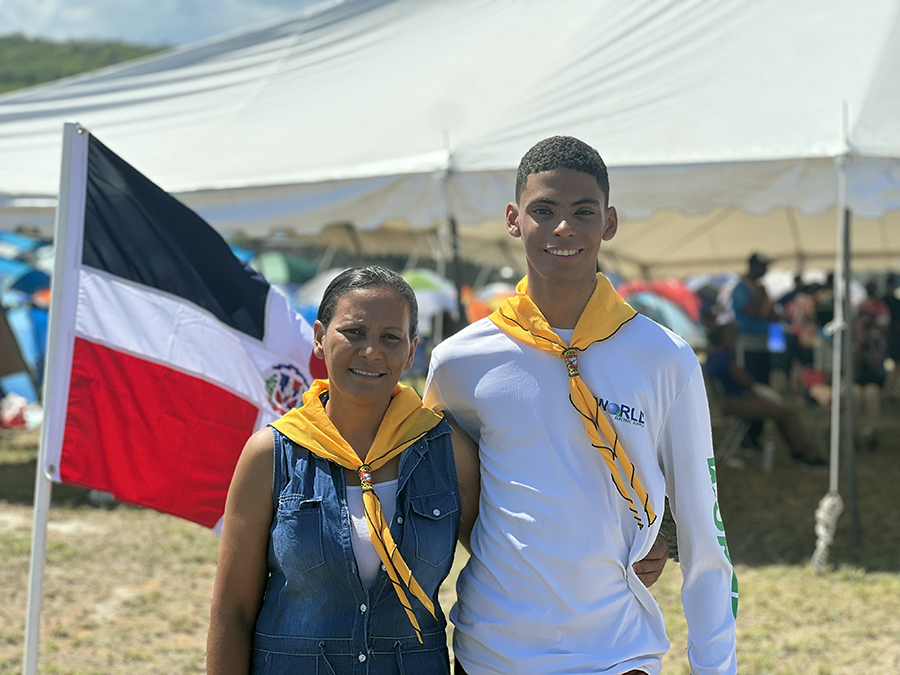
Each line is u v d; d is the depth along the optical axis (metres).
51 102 8.12
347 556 1.70
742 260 15.65
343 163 6.51
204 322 2.78
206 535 5.97
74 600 4.70
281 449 1.75
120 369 2.72
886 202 5.24
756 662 4.00
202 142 7.34
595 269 1.89
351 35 8.09
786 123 5.67
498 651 1.80
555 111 6.25
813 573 5.24
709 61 6.34
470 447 1.92
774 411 8.21
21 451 8.63
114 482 2.70
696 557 1.90
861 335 9.70
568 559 1.77
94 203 2.74
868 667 3.97
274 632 1.73
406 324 1.80
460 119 6.50
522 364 1.85
